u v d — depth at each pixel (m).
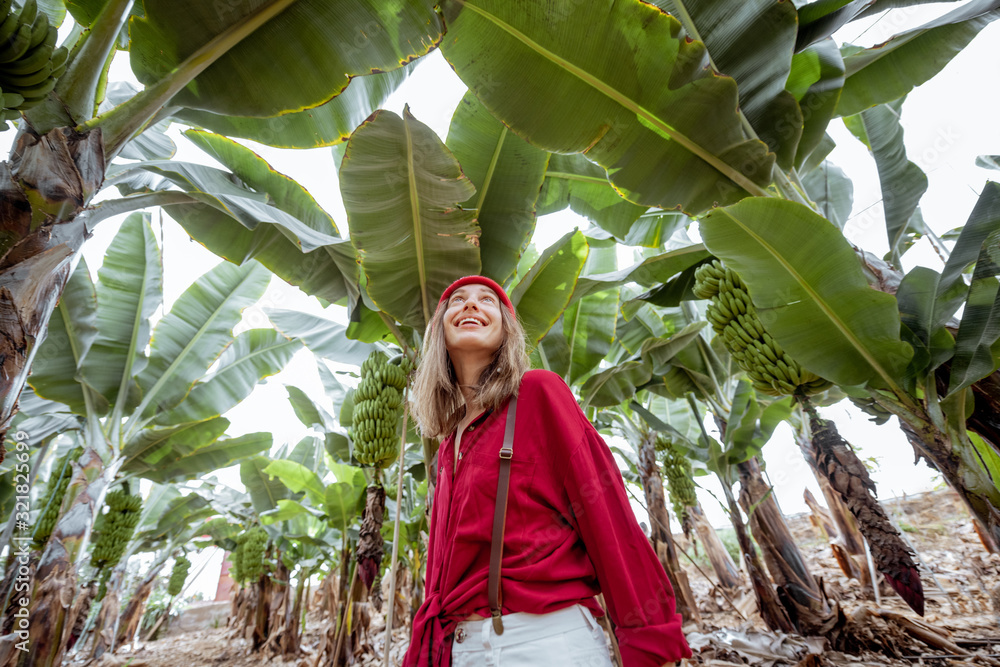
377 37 2.24
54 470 6.52
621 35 2.37
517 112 2.68
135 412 5.41
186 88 2.28
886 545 2.53
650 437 6.48
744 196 2.89
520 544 1.03
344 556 5.97
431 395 1.53
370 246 3.10
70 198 1.69
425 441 3.13
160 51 2.12
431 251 3.23
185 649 11.66
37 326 1.56
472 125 3.35
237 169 3.99
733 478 5.27
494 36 2.47
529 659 0.90
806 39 3.04
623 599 0.94
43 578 3.85
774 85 2.80
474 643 0.97
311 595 15.07
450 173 2.71
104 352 5.21
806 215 2.30
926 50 3.33
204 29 2.09
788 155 2.91
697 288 3.61
